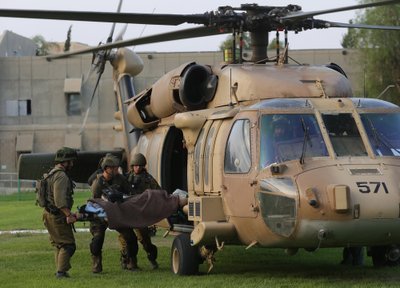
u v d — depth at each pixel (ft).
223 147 44.62
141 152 61.57
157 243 66.64
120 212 46.32
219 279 43.57
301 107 43.14
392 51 184.44
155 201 47.34
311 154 41.01
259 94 46.01
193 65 51.08
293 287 39.93
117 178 48.65
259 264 51.78
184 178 56.54
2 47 248.73
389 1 42.73
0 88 234.99
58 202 44.83
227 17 50.42
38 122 233.76
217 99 49.47
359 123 42.45
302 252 58.49
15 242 68.69
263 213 40.32
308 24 51.13
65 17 46.34
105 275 47.01
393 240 39.01
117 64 72.69
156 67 223.10
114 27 72.59
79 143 230.07
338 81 47.52
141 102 59.62
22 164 69.56
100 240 48.01
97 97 231.71
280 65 49.57
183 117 48.65
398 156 41.19
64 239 45.98
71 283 43.55
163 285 41.86
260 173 41.04
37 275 47.34
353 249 50.75
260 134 42.14
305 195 38.24
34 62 233.96
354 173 39.09
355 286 39.68
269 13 50.85
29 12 44.98
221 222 43.50
